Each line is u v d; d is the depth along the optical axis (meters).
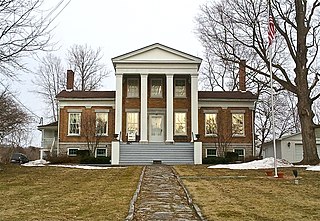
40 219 10.16
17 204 12.59
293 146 45.25
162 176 20.17
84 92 43.31
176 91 40.97
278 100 59.06
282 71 29.78
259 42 30.72
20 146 46.38
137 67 38.56
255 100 41.44
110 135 41.25
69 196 14.07
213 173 21.62
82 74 62.84
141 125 37.69
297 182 17.08
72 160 36.28
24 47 18.88
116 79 38.28
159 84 40.94
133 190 15.02
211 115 41.50
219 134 40.25
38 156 55.91
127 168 24.75
